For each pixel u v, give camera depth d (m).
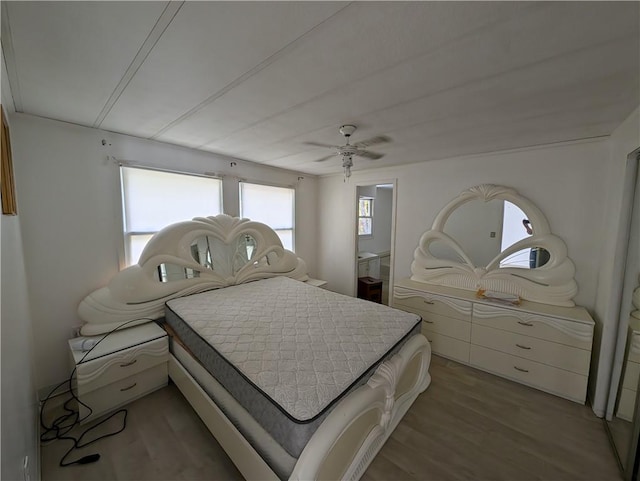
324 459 1.14
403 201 3.78
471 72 1.38
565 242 2.58
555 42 1.13
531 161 2.75
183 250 2.78
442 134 2.37
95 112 1.98
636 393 1.60
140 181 2.73
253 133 2.43
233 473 1.58
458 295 2.87
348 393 1.41
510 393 2.34
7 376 1.02
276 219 4.20
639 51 1.17
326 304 2.53
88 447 1.73
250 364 1.54
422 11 0.96
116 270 2.57
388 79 1.46
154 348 2.22
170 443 1.77
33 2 0.90
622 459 1.64
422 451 1.74
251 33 1.09
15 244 1.50
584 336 2.17
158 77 1.46
